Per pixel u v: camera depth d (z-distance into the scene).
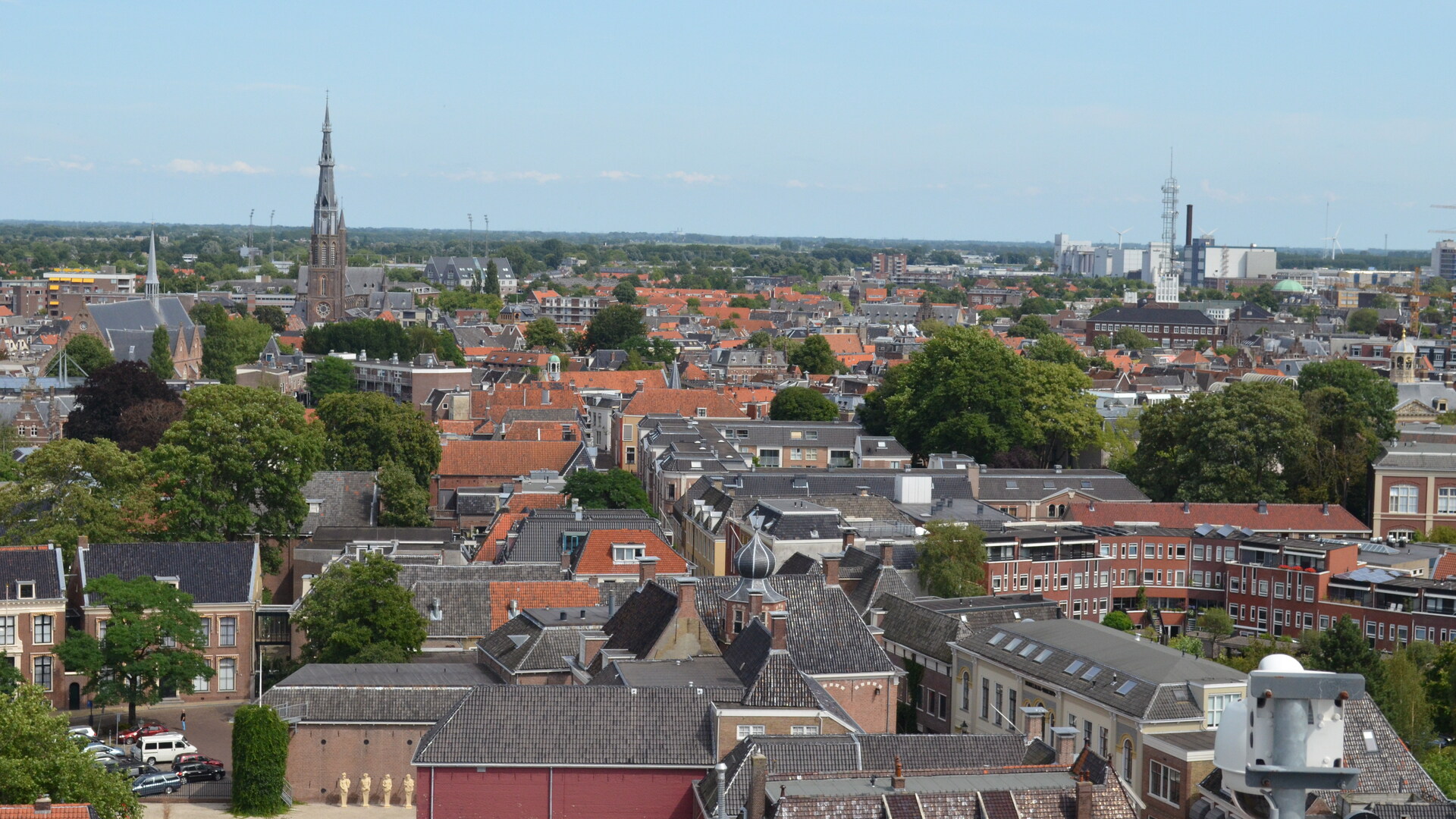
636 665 121.75
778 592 134.12
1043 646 136.38
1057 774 91.62
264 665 161.62
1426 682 157.50
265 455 194.88
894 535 189.12
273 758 120.88
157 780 126.31
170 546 163.50
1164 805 114.38
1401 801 102.50
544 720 107.94
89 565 160.12
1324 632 162.88
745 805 92.00
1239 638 199.50
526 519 185.38
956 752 99.12
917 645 151.62
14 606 151.25
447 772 105.44
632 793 105.81
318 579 155.25
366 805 125.06
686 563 172.12
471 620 156.25
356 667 136.25
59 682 153.00
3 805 85.19
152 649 149.75
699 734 108.12
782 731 108.62
